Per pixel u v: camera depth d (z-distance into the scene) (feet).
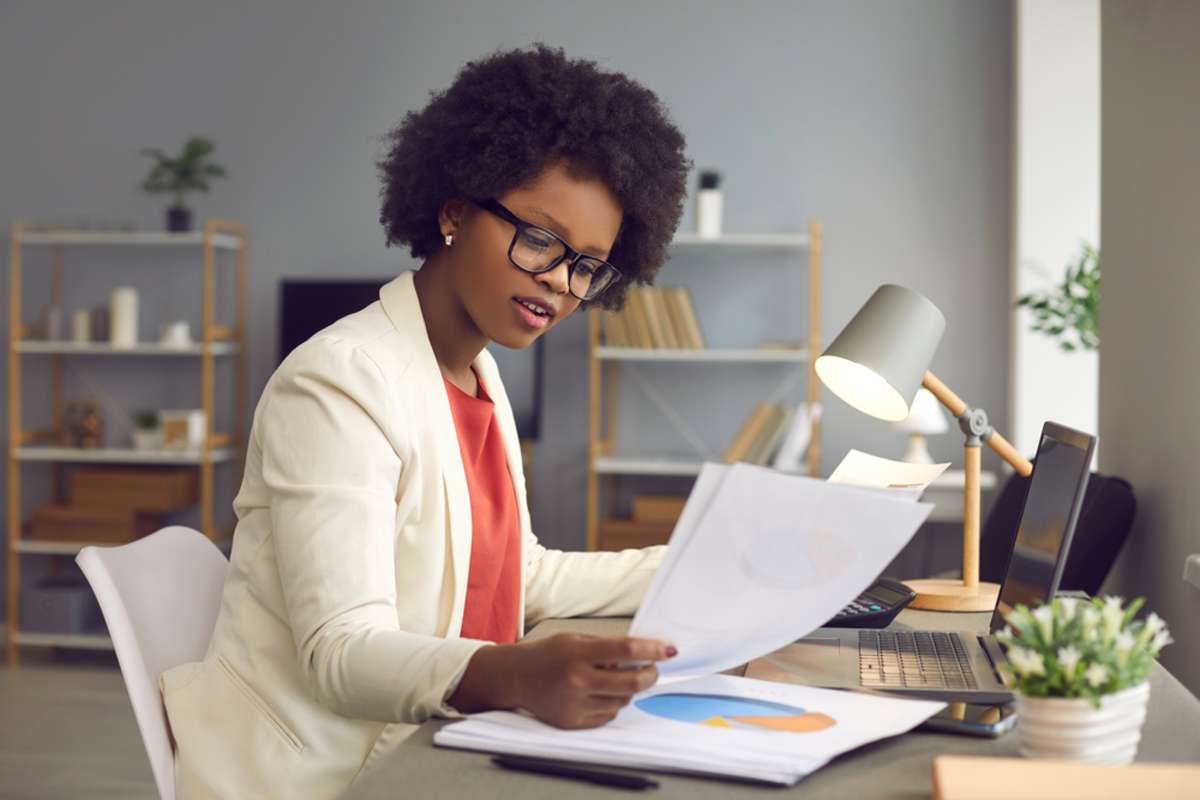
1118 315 8.98
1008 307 15.53
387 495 3.89
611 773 2.94
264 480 3.86
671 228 4.66
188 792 3.95
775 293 16.01
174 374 16.88
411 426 4.06
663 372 16.29
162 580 4.57
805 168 15.90
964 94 15.61
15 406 15.88
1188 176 7.27
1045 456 4.61
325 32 16.52
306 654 3.61
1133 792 2.56
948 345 15.66
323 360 3.94
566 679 3.15
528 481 16.46
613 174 4.16
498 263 4.17
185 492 16.08
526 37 16.26
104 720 13.12
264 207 16.65
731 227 16.02
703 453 16.22
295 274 16.62
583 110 4.10
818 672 3.87
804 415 15.03
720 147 16.01
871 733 3.15
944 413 15.61
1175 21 7.49
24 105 16.92
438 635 4.17
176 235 15.61
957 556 15.29
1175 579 7.61
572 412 16.46
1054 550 4.09
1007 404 15.53
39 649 16.46
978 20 15.55
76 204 16.87
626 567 5.13
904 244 15.75
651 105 4.41
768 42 15.92
